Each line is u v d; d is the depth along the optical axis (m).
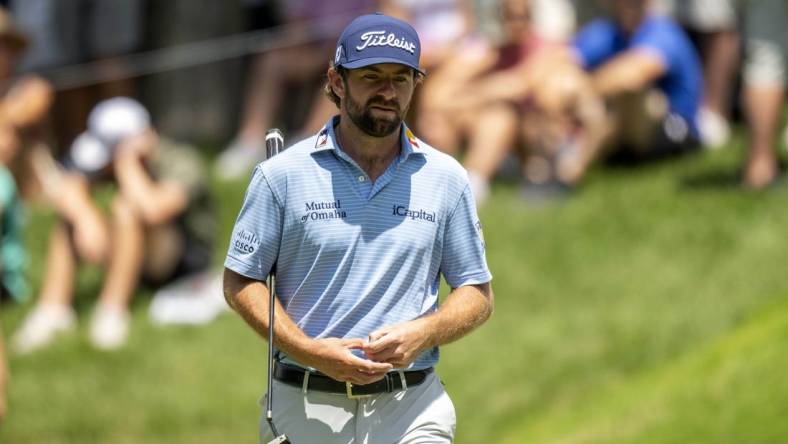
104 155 31.38
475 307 14.69
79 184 31.52
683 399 23.30
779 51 31.86
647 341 27.27
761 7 31.83
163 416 27.64
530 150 33.31
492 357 28.03
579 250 30.83
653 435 22.41
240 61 43.16
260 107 38.97
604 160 34.59
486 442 25.83
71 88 39.94
